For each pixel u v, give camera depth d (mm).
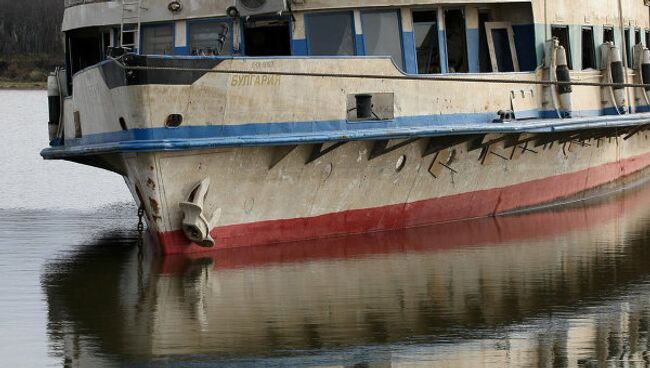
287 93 23438
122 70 22062
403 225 26922
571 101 29516
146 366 16484
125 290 21016
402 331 18234
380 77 23844
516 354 17109
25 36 113688
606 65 32188
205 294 20578
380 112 24828
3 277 22281
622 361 16859
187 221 22953
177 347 17359
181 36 26109
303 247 24547
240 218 23844
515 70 28625
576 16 30812
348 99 24312
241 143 22672
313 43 25594
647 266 22969
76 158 26984
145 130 22109
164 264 22891
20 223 29828
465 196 28016
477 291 20844
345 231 25781
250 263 22969
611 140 33594
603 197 33438
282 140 23062
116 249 25469
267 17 25641
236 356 16953
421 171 26328
